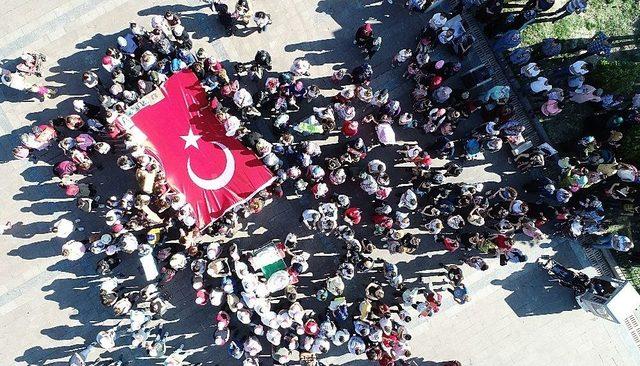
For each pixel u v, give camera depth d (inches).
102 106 727.1
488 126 699.4
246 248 761.6
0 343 738.8
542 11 740.7
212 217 723.4
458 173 716.7
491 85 784.3
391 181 775.7
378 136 711.7
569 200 746.2
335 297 731.4
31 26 757.3
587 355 799.1
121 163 677.3
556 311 797.2
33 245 745.6
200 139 722.2
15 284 741.9
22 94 748.6
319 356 762.8
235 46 773.9
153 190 688.4
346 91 698.8
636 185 749.9
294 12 785.6
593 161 742.5
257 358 752.3
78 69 756.6
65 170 697.0
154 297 713.0
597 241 770.8
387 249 773.9
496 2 731.4
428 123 714.2
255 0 778.8
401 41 794.2
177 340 753.0
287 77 695.1
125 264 753.0
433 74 720.3
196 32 768.9
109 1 767.1
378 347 702.5
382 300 768.3
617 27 824.3
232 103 748.0
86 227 751.1
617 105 764.0
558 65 800.9
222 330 706.8
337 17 790.5
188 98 717.3
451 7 771.4
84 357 729.6
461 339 785.6
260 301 686.5
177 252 709.9
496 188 786.8
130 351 749.9
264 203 751.7
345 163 720.3
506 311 792.9
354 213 713.0
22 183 746.8
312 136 763.4
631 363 802.2
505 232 737.0
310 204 769.6
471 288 788.0
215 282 746.2
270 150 693.9
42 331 743.1
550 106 732.0
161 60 704.4
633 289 724.0
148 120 709.9
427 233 780.0
